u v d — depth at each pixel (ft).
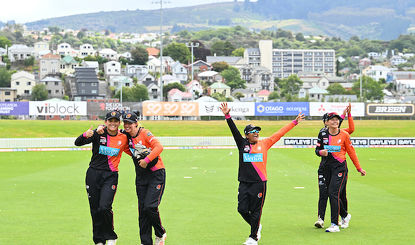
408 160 103.09
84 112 222.28
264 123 208.44
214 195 55.83
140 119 224.33
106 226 32.48
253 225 33.27
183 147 136.26
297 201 51.57
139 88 469.57
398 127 194.90
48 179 71.67
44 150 127.44
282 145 137.69
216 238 35.45
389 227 38.81
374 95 549.13
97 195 32.45
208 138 142.10
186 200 52.29
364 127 194.49
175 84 545.44
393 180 70.33
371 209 46.91
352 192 58.39
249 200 33.63
